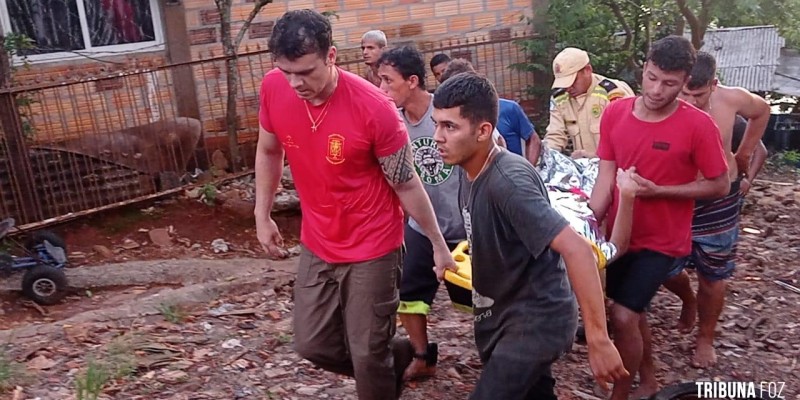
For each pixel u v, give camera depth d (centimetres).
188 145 841
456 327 535
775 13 1095
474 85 287
